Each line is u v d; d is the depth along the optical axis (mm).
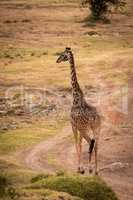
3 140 51750
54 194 22141
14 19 141250
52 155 46656
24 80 78625
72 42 112562
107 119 57969
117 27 131375
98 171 40969
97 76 78750
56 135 54125
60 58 38125
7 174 32469
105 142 49812
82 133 36562
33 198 21375
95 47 106812
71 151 47875
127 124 56125
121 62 85188
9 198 21188
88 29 127875
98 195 24625
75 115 36375
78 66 85062
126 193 36031
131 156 45500
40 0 170625
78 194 24312
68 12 149250
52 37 118625
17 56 98625
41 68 86562
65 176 25219
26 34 122562
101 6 138500
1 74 82875
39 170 40906
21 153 47500
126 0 168875
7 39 117438
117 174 40375
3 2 166500
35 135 53969
